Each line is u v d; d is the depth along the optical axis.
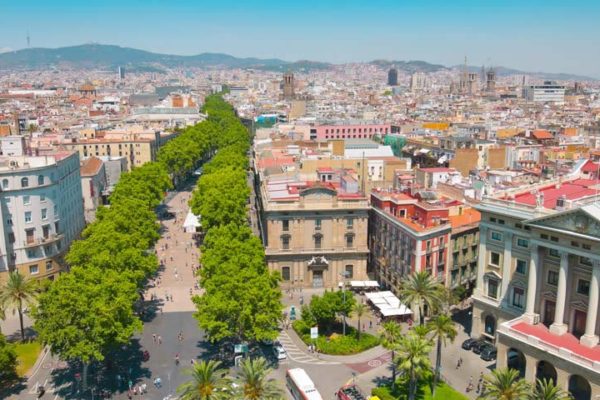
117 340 102.06
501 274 118.12
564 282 101.81
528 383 83.44
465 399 100.50
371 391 103.31
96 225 151.12
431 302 107.31
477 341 120.69
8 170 142.25
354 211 153.50
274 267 153.75
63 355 99.31
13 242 144.88
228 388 81.88
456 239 137.25
